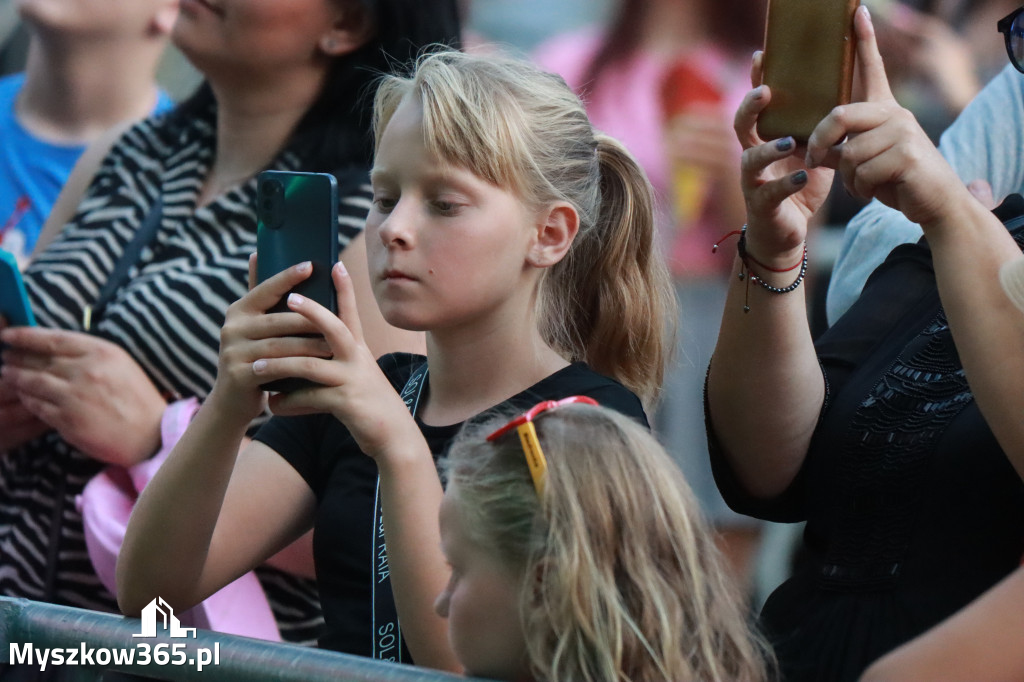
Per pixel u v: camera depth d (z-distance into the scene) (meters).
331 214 7.27
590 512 6.00
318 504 8.38
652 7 15.26
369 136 10.98
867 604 7.64
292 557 9.88
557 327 8.77
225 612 9.53
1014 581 5.48
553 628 5.90
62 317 11.45
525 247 7.89
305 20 10.88
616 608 5.88
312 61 11.12
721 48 15.43
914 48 14.89
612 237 8.80
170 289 10.89
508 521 6.08
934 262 7.09
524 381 8.00
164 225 11.48
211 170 11.73
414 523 7.09
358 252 10.27
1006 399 6.73
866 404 7.98
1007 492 7.33
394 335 10.09
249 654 6.68
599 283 8.85
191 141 11.97
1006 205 8.38
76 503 10.59
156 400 10.83
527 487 6.10
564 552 5.90
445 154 7.56
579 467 6.09
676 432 14.45
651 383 9.07
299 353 7.16
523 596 6.00
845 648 7.60
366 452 7.22
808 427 8.30
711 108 15.13
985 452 7.39
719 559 6.48
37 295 11.52
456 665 7.07
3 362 11.11
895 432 7.77
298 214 7.35
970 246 6.99
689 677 5.97
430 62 7.98
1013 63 8.09
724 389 8.46
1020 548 7.36
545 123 8.05
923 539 7.54
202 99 12.12
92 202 12.07
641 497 6.12
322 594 8.02
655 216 9.04
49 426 11.02
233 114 11.37
